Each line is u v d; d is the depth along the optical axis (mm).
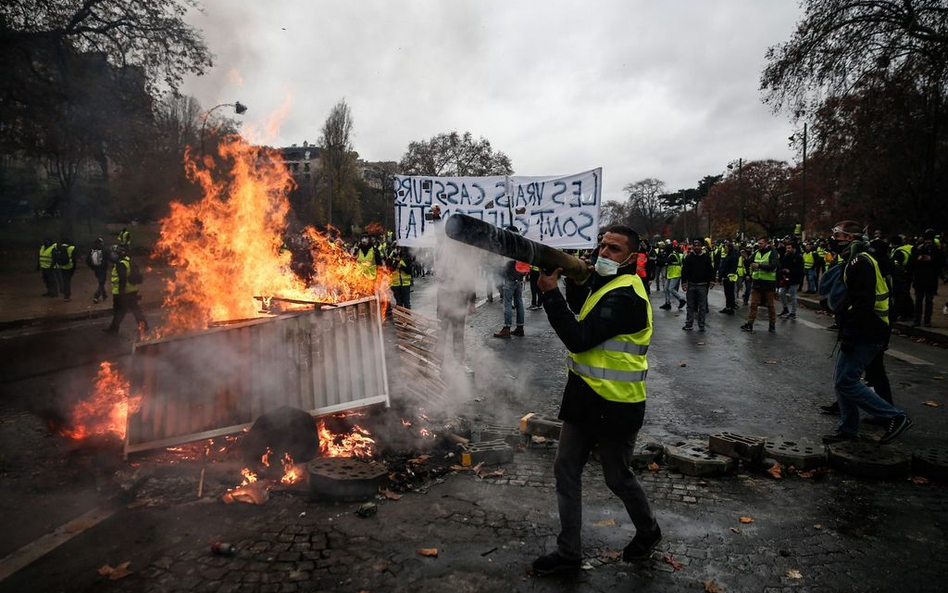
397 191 8711
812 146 23484
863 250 5070
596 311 2939
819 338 11211
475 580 3029
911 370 8328
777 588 3012
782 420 5914
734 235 72000
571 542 3084
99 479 4195
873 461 4461
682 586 3020
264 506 3797
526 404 6348
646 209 103000
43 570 3086
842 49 20062
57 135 23281
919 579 3102
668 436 5395
